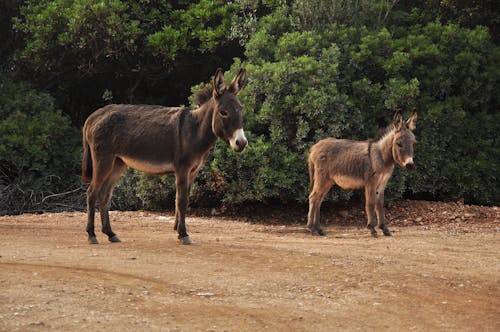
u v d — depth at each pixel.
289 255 9.78
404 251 10.64
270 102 17.53
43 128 20.28
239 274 8.43
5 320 6.12
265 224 16.95
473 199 19.48
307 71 17.61
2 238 11.04
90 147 10.77
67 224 14.01
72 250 9.75
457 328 6.68
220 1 22.14
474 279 8.66
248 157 16.78
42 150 20.45
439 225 15.79
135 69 22.80
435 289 8.11
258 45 19.17
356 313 7.01
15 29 23.39
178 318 6.50
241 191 16.98
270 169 16.72
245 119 17.67
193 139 10.48
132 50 21.17
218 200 18.16
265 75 17.67
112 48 21.34
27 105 21.16
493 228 14.88
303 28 20.25
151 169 10.65
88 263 8.72
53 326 6.03
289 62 18.00
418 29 20.50
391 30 21.02
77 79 23.81
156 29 22.48
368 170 13.23
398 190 17.34
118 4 20.84
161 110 10.80
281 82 17.44
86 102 25.66
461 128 18.72
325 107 17.06
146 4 22.69
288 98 17.20
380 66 19.08
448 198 18.92
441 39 19.61
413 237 12.96
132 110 10.82
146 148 10.54
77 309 6.60
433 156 18.05
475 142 19.06
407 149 12.91
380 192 13.48
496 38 23.14
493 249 11.26
